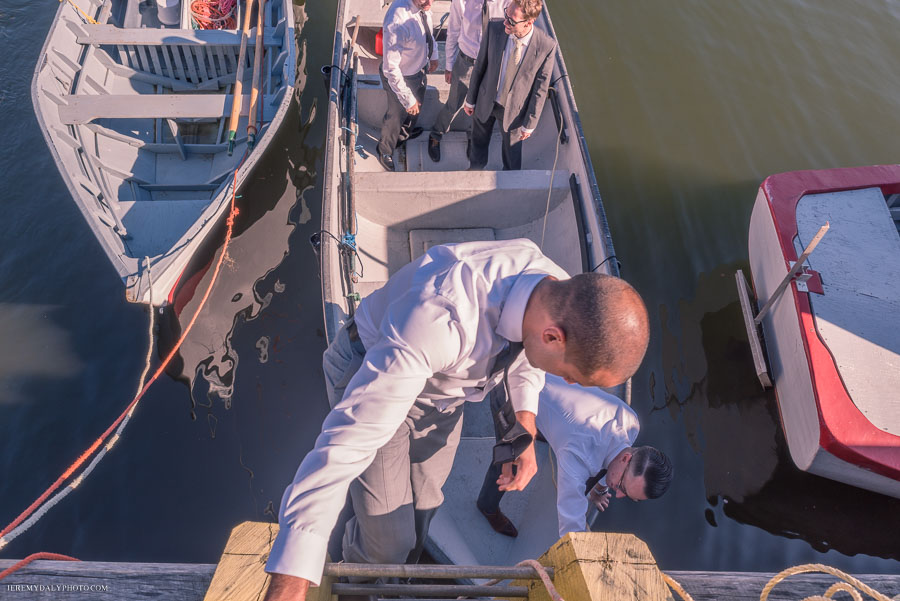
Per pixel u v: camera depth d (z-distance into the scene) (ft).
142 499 13.62
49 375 15.24
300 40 23.89
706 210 19.47
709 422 15.17
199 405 14.96
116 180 17.22
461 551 10.43
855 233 14.78
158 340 15.96
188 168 18.58
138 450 14.25
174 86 21.22
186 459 14.17
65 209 18.76
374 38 21.39
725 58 24.30
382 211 15.56
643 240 18.66
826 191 15.46
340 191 15.01
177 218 16.31
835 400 12.69
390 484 5.70
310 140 21.06
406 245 15.97
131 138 18.16
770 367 15.39
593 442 9.10
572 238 14.96
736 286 17.80
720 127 21.91
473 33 15.19
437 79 18.86
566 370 4.06
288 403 15.11
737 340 16.62
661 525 13.61
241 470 14.10
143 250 15.64
